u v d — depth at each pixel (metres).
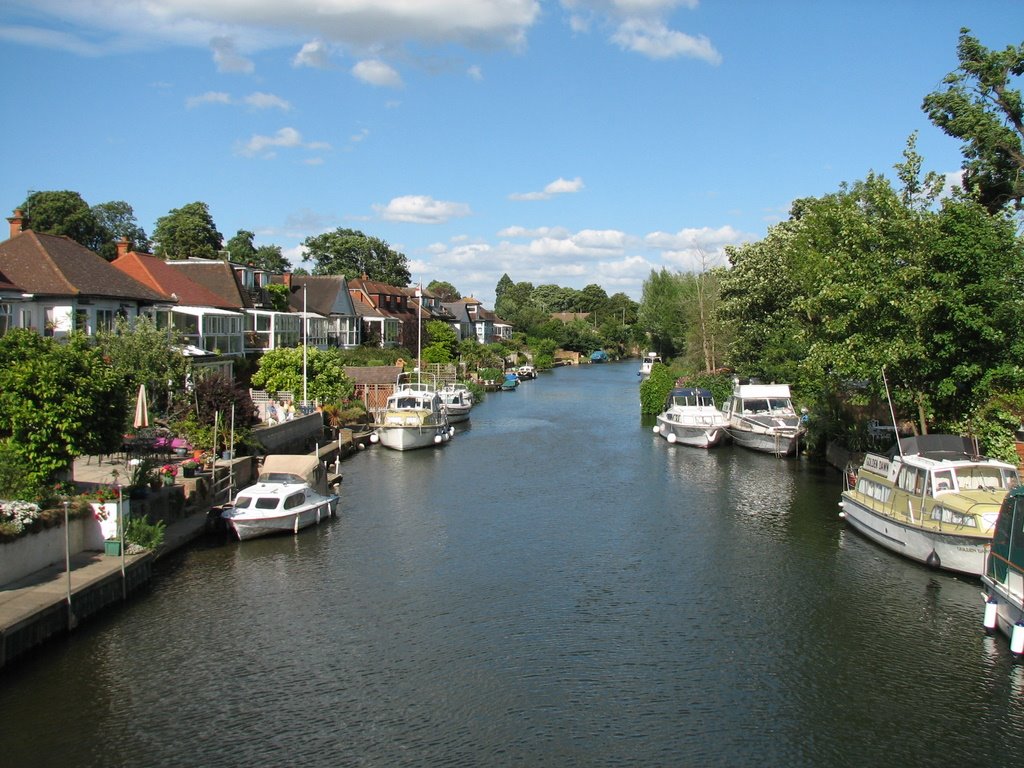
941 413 29.31
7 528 18.61
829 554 25.56
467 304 138.88
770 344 51.16
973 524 22.23
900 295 27.78
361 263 121.19
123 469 28.52
